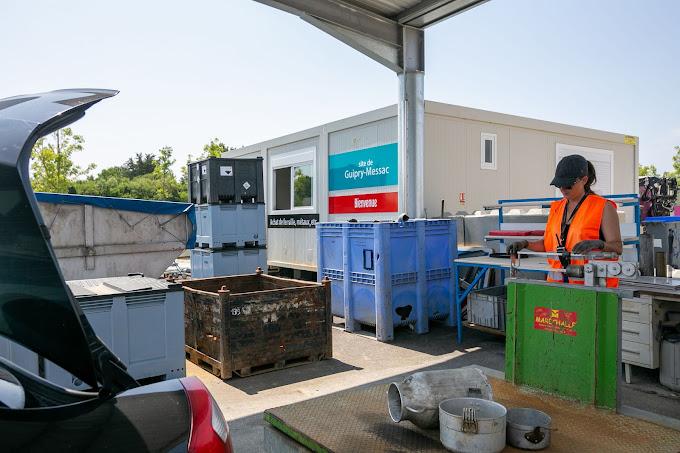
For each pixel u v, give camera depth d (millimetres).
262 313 5426
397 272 6922
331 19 7211
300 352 5719
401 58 8023
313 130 11078
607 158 12883
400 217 6902
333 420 2250
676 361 4738
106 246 7348
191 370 5582
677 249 6012
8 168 1313
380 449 1953
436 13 7645
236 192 9922
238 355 5270
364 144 9711
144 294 4559
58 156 25734
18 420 1376
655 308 4852
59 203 7012
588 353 2441
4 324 1396
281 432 2320
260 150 13180
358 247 7184
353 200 10039
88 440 1381
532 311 2686
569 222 3520
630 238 6062
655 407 4410
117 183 50312
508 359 2785
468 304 6727
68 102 1593
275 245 12664
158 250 7734
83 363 1515
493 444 1852
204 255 9992
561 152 11742
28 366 3969
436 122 9422
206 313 5496
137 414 1562
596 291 2418
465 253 7848
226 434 1657
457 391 2137
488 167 10258
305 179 11555
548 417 2031
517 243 3768
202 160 10000
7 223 1345
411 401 2082
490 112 10227
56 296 1387
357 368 5609
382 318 6750
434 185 9375
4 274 1357
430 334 7160
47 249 1367
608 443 1979
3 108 1550
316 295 5832
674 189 11766
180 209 7867
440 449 1949
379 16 7770
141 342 4551
